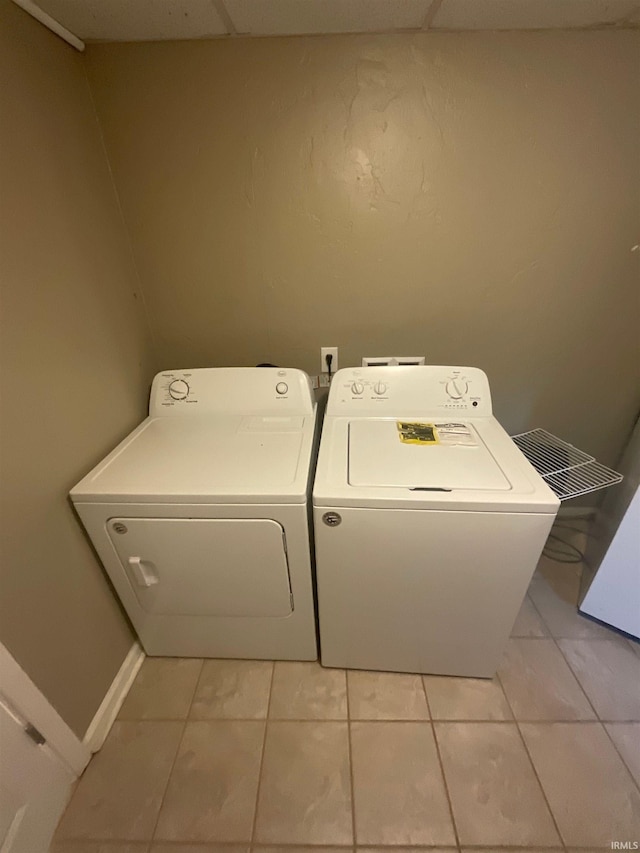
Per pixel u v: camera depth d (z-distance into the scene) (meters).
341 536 1.14
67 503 1.16
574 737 1.29
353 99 1.25
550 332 1.60
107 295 1.34
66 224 1.15
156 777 1.22
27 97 1.01
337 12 1.05
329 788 1.19
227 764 1.25
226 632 1.42
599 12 1.06
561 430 1.82
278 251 1.47
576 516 2.04
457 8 1.03
